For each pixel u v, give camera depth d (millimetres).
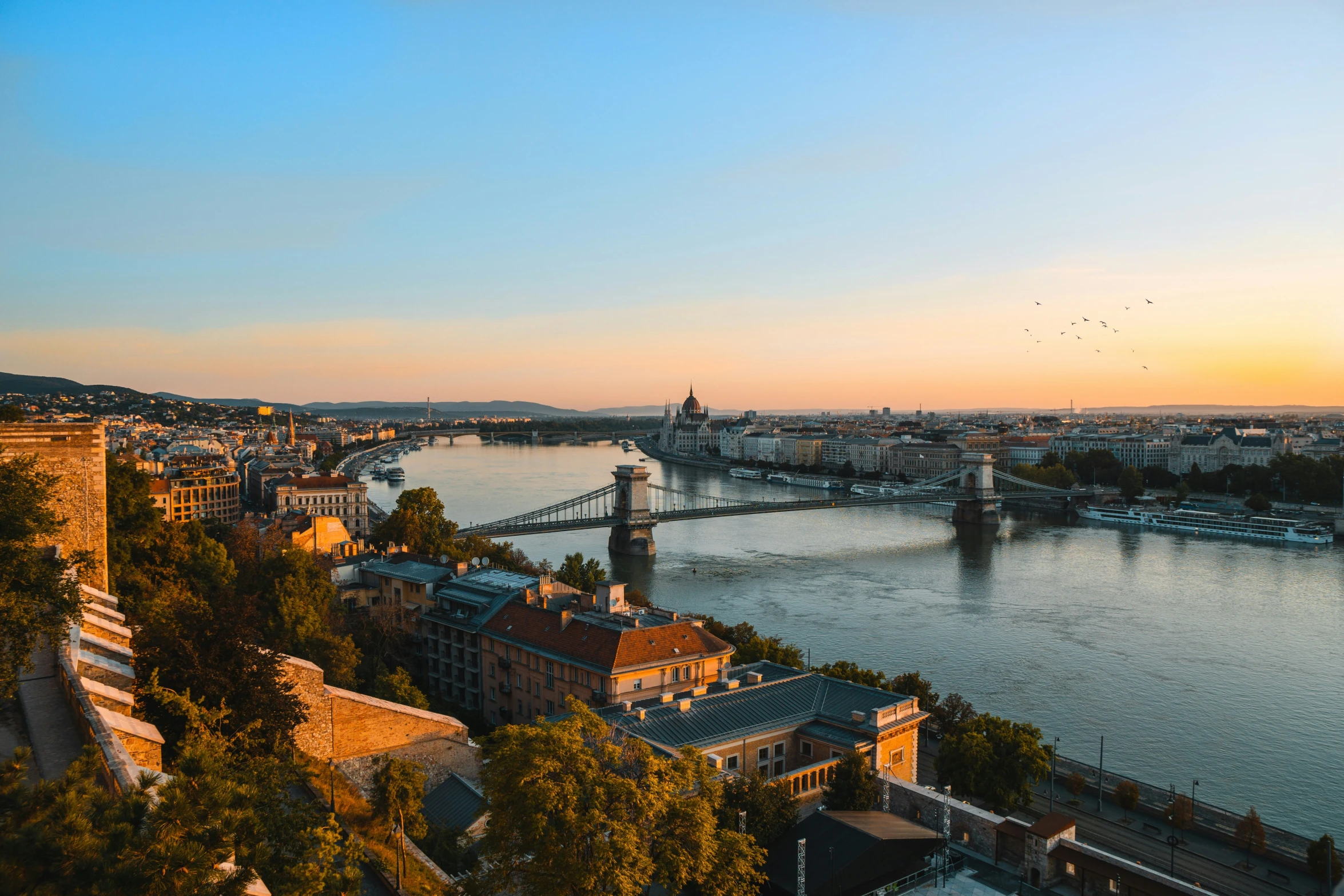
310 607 120500
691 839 50812
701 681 117875
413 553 177250
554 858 46719
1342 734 131125
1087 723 135250
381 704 75750
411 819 65312
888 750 94938
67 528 74875
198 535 159625
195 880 24562
